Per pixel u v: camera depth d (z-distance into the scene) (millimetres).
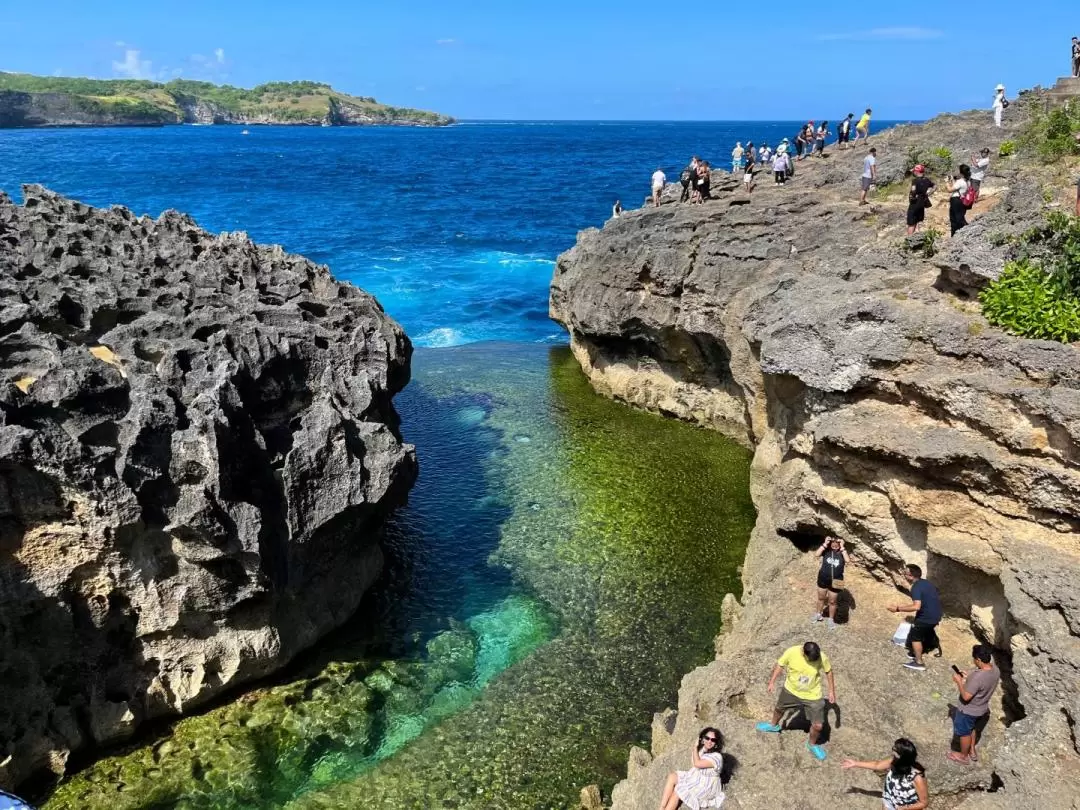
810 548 21688
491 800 17062
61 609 17203
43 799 16812
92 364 18312
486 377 44969
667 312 35969
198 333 22266
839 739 14406
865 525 19297
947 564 17656
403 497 22797
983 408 16984
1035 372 16938
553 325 58125
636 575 25266
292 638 20703
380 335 27844
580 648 21891
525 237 91500
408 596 24172
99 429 17609
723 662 17312
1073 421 15328
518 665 21219
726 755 14180
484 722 19250
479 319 59344
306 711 19375
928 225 31359
